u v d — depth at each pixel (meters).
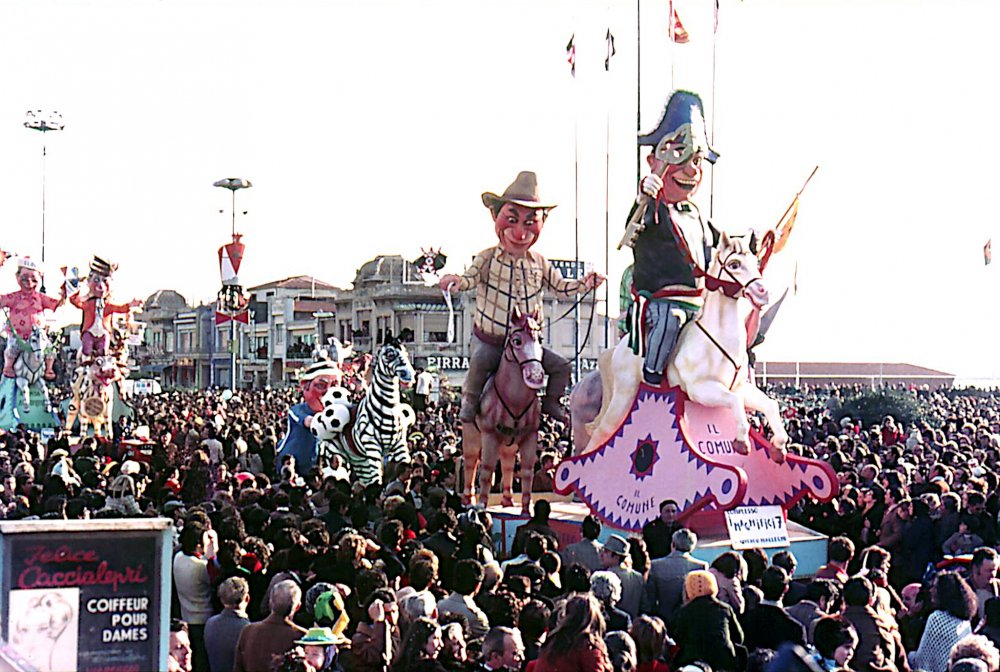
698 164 16.84
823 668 7.81
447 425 31.70
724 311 15.95
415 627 7.80
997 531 14.33
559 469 17.77
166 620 6.66
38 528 6.46
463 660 7.90
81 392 34.97
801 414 38.31
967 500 13.67
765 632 9.09
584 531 13.05
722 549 15.27
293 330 98.25
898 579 13.29
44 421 36.69
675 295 16.39
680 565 11.41
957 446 23.11
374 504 16.70
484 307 19.59
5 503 14.85
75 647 6.51
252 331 104.38
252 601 10.01
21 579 6.43
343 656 8.10
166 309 118.44
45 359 36.91
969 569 10.95
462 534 11.48
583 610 7.43
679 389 16.25
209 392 68.38
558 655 7.30
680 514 15.91
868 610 8.83
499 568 10.42
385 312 79.75
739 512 15.59
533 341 18.83
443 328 77.50
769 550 15.55
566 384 20.16
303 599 9.78
